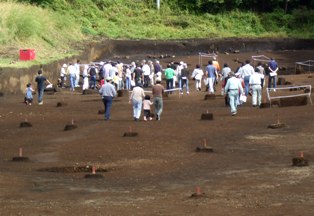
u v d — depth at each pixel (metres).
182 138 27.27
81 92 51.09
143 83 53.28
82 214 15.27
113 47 73.25
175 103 39.91
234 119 32.16
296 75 58.53
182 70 47.22
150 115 33.56
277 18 89.12
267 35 83.81
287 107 36.00
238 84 33.56
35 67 51.06
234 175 20.11
